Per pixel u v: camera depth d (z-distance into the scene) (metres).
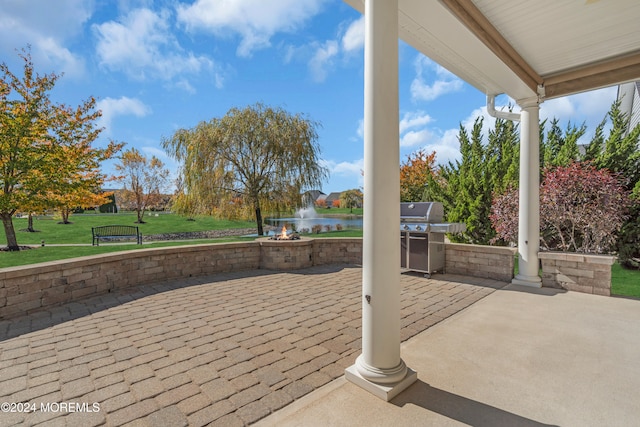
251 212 14.65
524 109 5.40
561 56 4.45
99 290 5.04
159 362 2.82
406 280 6.02
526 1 3.22
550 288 5.34
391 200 2.33
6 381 2.50
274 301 4.72
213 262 6.70
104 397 2.28
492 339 3.29
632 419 2.01
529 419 2.02
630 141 6.50
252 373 2.63
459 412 2.09
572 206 6.20
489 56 3.85
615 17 3.48
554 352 2.97
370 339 2.38
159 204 23.52
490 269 6.07
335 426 1.96
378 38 2.32
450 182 9.67
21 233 16.50
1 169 9.20
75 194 10.67
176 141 13.85
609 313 4.05
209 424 2.00
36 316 4.02
